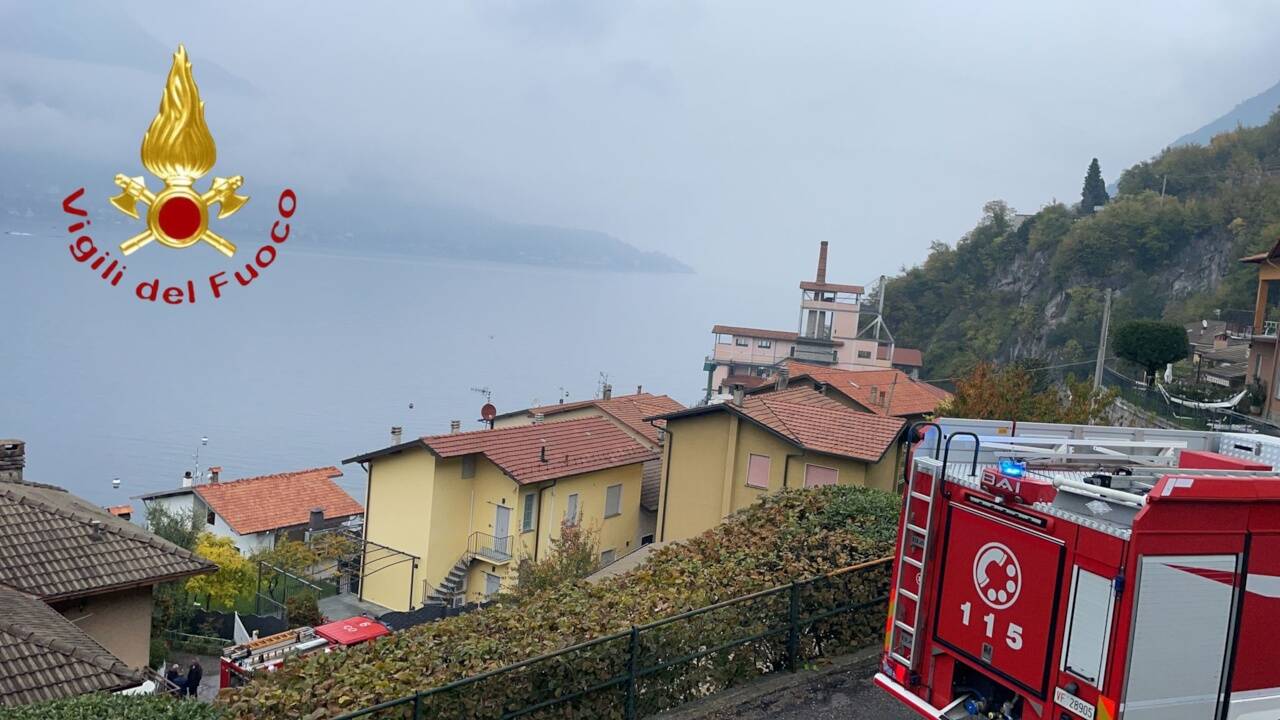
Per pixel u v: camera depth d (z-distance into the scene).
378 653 8.69
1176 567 6.32
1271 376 39.31
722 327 98.50
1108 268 86.12
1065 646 6.59
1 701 12.34
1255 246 76.94
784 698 9.87
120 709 8.64
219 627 31.95
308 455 130.12
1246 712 6.66
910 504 7.90
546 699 8.42
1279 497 6.58
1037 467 8.29
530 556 33.72
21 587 15.71
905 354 93.81
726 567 11.05
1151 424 36.72
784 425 30.73
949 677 7.53
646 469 43.53
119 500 103.56
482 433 37.75
